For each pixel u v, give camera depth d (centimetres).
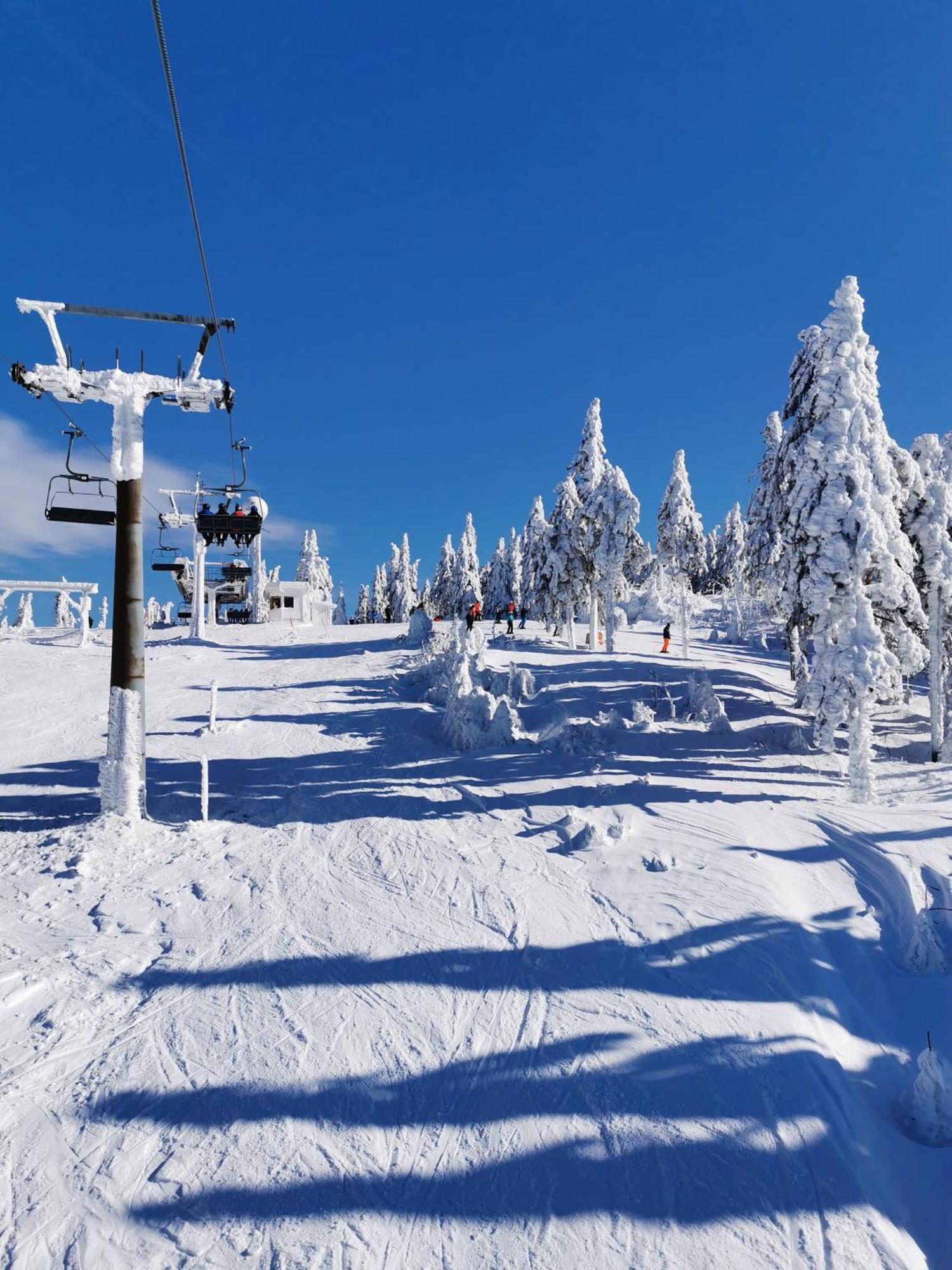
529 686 2291
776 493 2445
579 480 4053
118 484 1233
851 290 1612
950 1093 646
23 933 871
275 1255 489
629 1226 518
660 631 5506
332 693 2350
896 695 1432
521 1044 695
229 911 934
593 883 1014
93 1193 529
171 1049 677
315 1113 608
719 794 1370
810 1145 588
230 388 1296
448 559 8962
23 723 1970
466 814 1274
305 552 8994
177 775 1494
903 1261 502
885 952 895
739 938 866
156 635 4388
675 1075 656
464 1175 557
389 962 824
